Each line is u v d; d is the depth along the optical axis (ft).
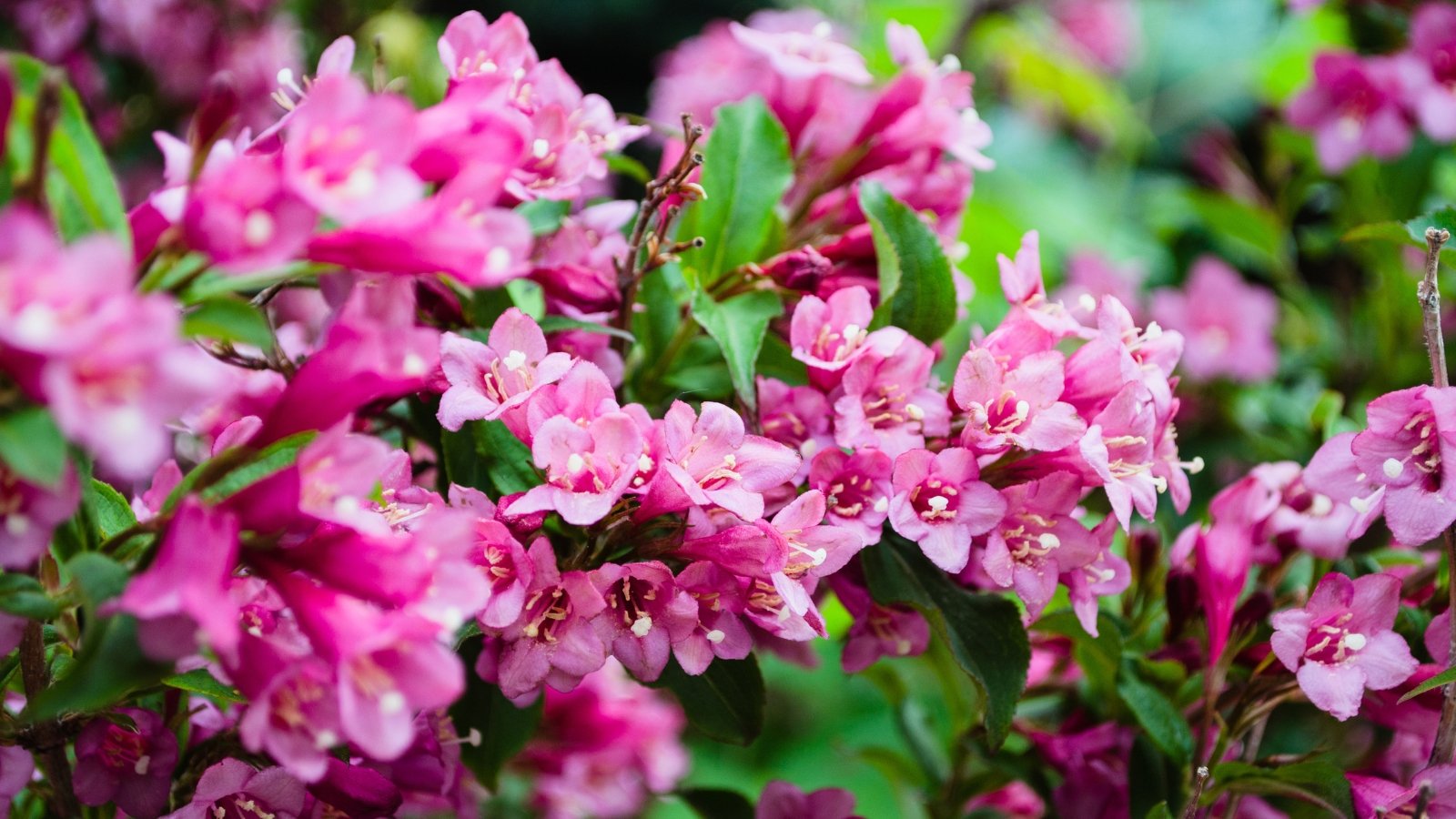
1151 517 2.27
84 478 2.11
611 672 2.82
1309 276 3.81
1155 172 5.24
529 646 2.20
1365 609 2.31
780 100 2.60
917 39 2.53
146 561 2.05
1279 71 3.86
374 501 2.21
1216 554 2.38
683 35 6.04
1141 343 2.34
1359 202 3.09
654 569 2.19
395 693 2.02
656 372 2.47
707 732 2.36
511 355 2.23
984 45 4.72
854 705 4.25
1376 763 2.51
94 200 2.05
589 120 2.42
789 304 2.46
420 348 2.07
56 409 1.90
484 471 2.35
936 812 2.64
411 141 2.02
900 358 2.31
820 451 2.27
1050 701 2.64
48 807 2.40
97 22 3.43
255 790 2.19
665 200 2.45
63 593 2.12
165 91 3.61
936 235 2.49
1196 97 5.14
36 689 2.17
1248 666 2.44
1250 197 3.66
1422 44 2.89
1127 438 2.27
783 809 2.48
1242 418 3.28
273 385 2.36
